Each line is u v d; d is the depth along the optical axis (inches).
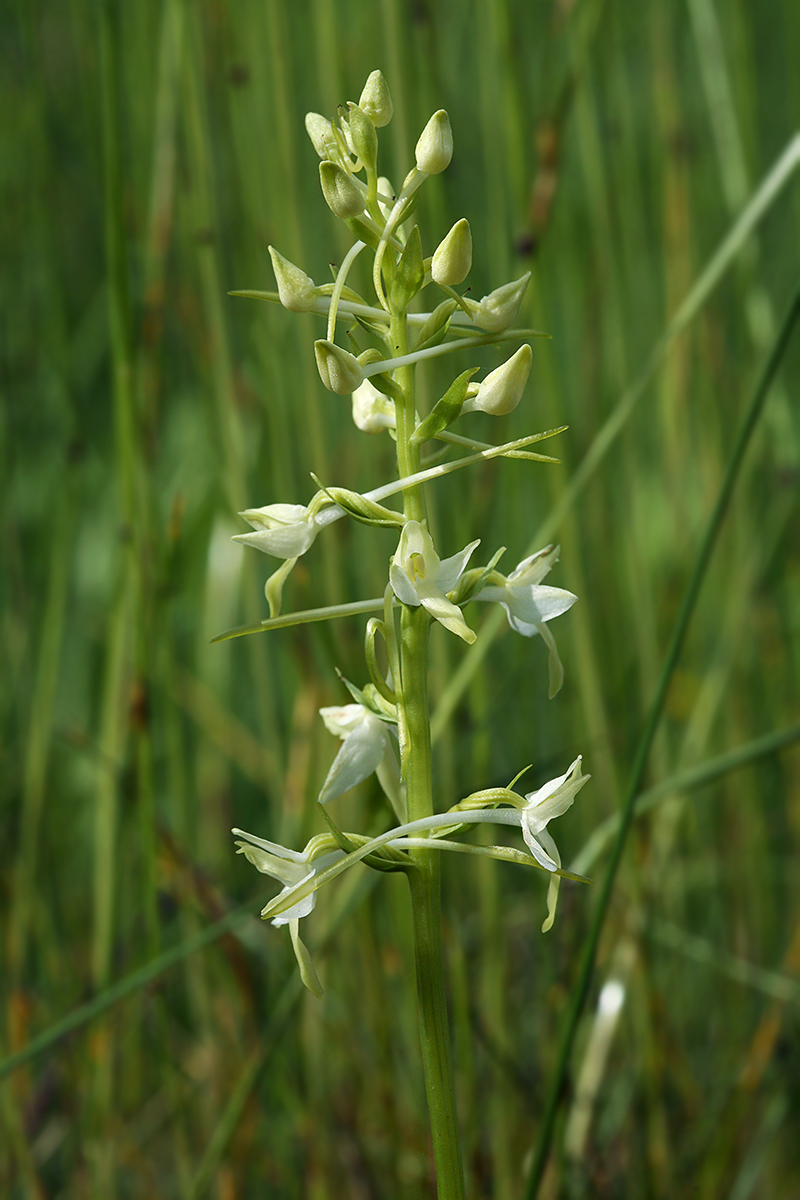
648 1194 21.9
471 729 22.8
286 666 27.0
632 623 27.8
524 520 27.3
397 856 17.4
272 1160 24.2
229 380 22.0
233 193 23.4
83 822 31.3
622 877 23.6
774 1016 23.2
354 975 23.8
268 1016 22.7
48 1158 25.4
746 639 25.6
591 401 24.9
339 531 22.1
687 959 26.8
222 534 28.4
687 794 24.4
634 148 26.4
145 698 21.4
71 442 24.6
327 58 21.8
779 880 28.9
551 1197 21.9
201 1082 24.5
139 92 25.3
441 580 17.3
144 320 22.9
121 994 20.8
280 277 17.5
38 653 30.2
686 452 26.1
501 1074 21.8
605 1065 22.4
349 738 17.5
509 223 24.0
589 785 24.9
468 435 25.1
